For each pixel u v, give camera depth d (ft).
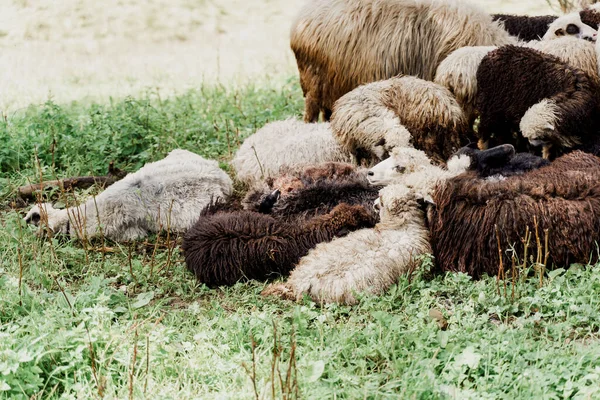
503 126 43.68
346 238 33.27
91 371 26.04
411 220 33.86
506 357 26.81
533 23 55.31
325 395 24.81
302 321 29.01
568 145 40.57
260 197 39.01
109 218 38.65
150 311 31.60
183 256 36.60
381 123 41.37
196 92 66.80
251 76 75.72
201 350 27.61
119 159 49.14
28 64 81.76
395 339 27.91
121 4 97.71
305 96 52.24
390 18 47.93
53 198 44.16
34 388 25.02
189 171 41.01
